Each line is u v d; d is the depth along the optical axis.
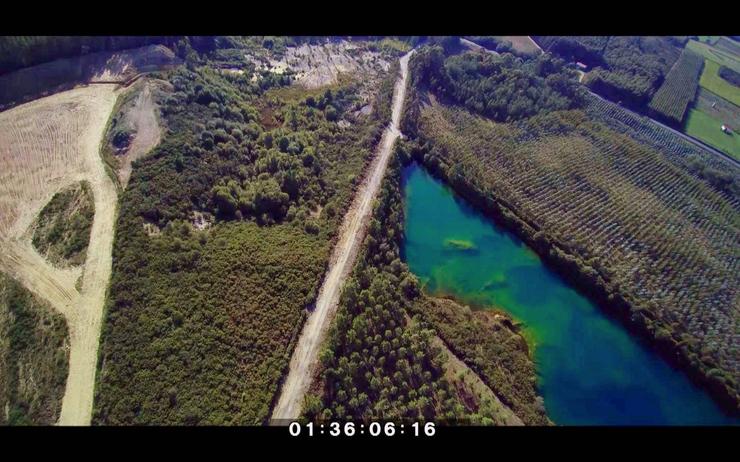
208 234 81.38
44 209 79.25
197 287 72.56
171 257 74.31
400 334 73.69
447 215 106.31
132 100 98.88
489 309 88.69
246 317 71.00
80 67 108.31
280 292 75.62
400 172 111.56
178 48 122.81
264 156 99.56
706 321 89.69
